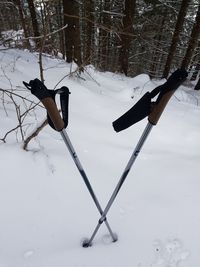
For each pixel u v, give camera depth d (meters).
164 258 1.73
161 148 3.17
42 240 1.82
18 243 1.79
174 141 3.39
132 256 1.75
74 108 3.80
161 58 16.20
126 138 3.28
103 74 6.66
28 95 3.50
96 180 2.33
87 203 2.10
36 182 2.14
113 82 6.00
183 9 9.80
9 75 4.04
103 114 3.88
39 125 2.19
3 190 2.02
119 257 1.74
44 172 2.22
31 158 2.25
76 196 2.14
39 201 2.04
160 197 2.22
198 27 9.63
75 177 2.28
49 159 2.32
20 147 2.30
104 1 10.03
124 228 1.94
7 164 2.14
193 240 1.85
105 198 2.18
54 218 1.96
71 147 1.50
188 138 3.47
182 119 4.00
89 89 4.75
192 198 2.20
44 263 1.68
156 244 1.82
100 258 1.73
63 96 1.36
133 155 1.48
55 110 1.35
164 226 1.95
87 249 1.79
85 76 5.48
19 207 1.97
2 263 1.66
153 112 1.32
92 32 9.04
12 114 2.89
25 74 4.43
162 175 2.51
